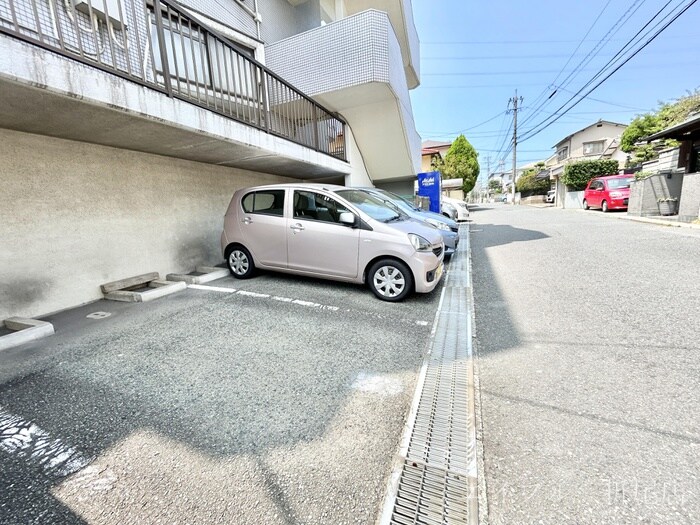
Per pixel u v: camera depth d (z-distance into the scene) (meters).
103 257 4.37
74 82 2.64
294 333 3.12
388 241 3.88
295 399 2.12
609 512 1.32
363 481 1.50
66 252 3.96
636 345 2.64
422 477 1.52
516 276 4.82
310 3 8.88
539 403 2.02
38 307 3.71
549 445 1.68
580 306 3.52
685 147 9.18
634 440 1.68
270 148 5.16
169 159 5.31
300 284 4.70
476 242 7.99
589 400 2.02
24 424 1.94
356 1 10.11
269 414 1.98
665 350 2.54
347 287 4.52
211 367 2.54
